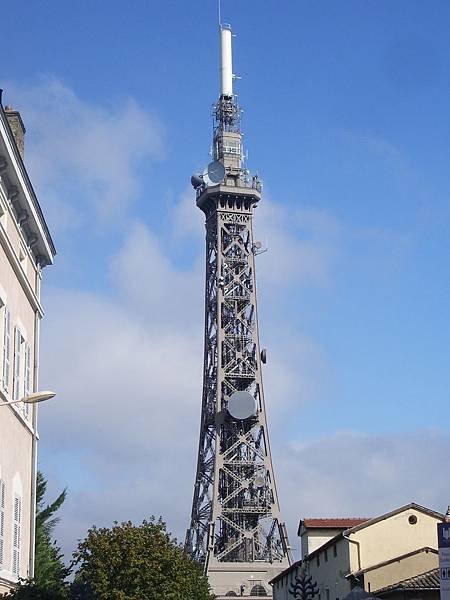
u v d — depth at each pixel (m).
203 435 146.50
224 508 137.25
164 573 45.44
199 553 138.75
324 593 74.25
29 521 41.19
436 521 68.19
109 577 44.41
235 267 151.25
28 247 41.22
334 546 71.69
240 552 136.75
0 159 34.12
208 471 143.62
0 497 34.41
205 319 151.12
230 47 167.88
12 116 42.53
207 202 154.75
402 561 63.50
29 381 41.56
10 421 36.56
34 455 41.88
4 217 36.06
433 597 57.50
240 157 158.38
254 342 147.00
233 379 146.00
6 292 35.88
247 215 153.62
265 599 131.25
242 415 138.50
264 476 139.88
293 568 86.62
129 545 45.19
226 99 161.62
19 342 38.91
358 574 64.12
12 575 36.84
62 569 43.94
